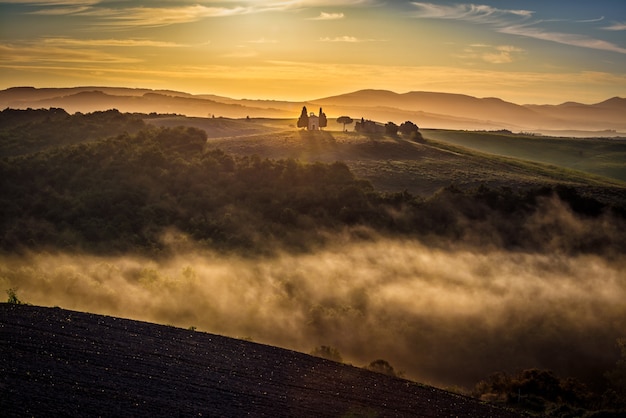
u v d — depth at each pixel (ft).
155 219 201.36
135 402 45.27
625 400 76.28
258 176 231.50
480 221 191.01
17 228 192.24
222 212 206.59
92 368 50.44
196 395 48.39
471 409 55.77
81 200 210.79
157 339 61.00
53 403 42.91
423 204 204.23
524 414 58.34
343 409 50.06
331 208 206.39
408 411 52.01
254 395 50.31
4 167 231.30
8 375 46.42
